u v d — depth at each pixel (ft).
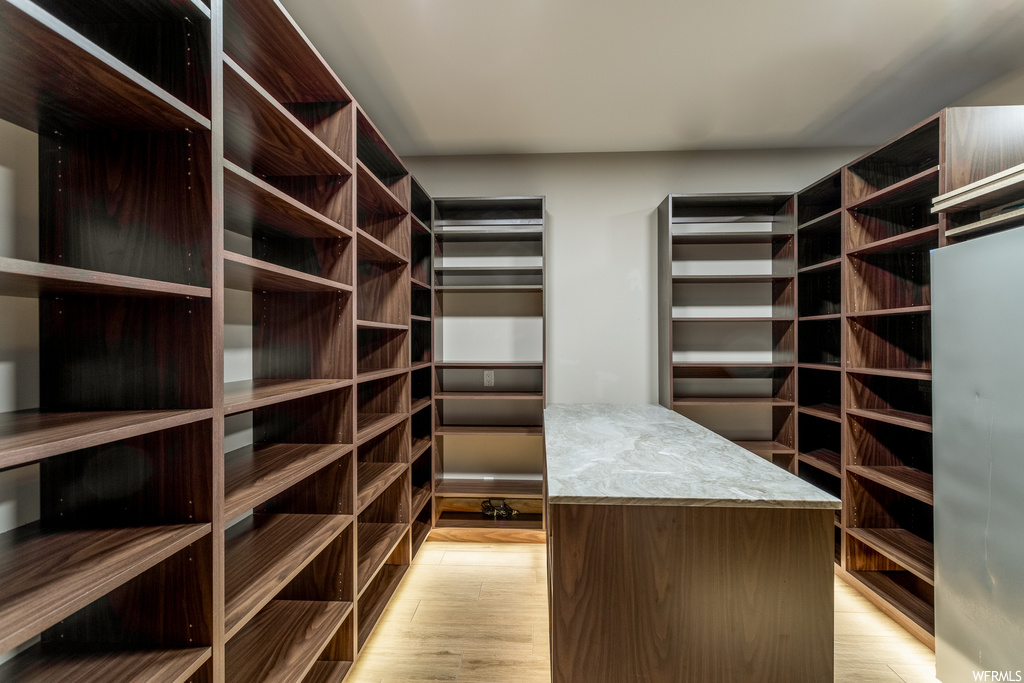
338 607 5.51
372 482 6.86
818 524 3.79
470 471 10.86
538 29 6.41
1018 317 4.66
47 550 2.88
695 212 10.70
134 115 3.10
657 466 4.78
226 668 4.44
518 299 10.92
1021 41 6.62
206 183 3.32
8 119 3.16
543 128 9.46
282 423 5.79
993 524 4.93
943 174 5.85
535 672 5.74
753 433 10.64
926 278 7.66
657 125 9.30
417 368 8.79
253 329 5.82
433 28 6.40
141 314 3.39
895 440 7.90
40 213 3.38
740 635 3.81
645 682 3.85
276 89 5.41
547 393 10.85
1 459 1.96
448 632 6.55
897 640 6.41
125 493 3.37
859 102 8.35
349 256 5.67
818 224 8.89
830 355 9.57
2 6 1.96
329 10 6.04
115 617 3.35
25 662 3.12
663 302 10.24
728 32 6.46
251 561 4.48
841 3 5.89
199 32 3.34
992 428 4.93
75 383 3.39
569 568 3.89
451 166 10.94
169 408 3.35
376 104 8.45
